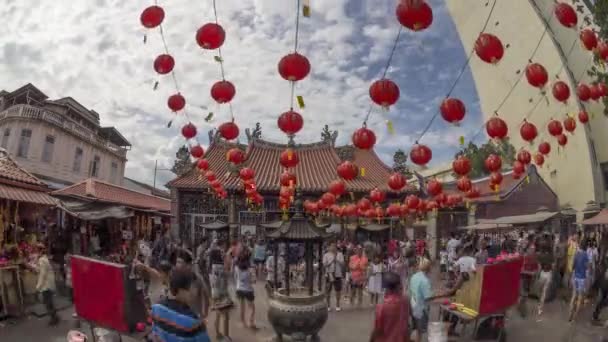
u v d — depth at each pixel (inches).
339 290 490.6
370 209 728.3
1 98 1204.5
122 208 684.1
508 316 445.1
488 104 1475.1
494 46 242.2
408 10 196.4
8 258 459.5
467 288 363.9
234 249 552.1
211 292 358.9
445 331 265.7
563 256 593.0
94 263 282.4
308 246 368.5
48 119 1120.8
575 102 1067.3
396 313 205.8
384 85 226.2
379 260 506.6
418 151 335.0
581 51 1083.9
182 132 438.0
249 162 1090.7
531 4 1239.5
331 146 1181.7
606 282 404.2
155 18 264.5
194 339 146.9
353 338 376.5
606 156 1026.1
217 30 253.4
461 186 550.6
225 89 316.5
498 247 738.8
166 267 291.3
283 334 365.7
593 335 371.2
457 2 1583.4
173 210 964.6
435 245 1021.2
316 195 994.7
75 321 406.0
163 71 320.2
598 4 613.3
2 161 551.8
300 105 245.6
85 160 1334.9
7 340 347.6
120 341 279.4
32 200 528.4
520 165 534.9
